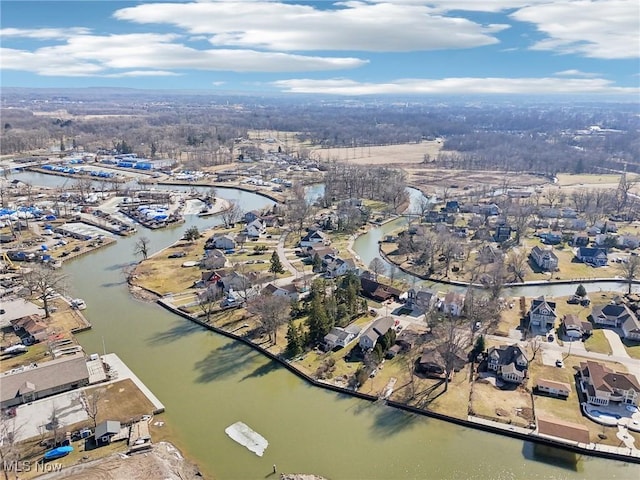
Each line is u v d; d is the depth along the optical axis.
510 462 65.19
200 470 63.66
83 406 75.81
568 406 75.62
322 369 85.44
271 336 96.81
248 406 77.00
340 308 102.38
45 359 88.38
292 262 138.25
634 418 72.50
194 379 84.06
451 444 68.56
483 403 76.38
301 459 65.75
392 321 99.19
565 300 114.31
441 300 111.81
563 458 65.81
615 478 62.50
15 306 108.75
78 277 129.88
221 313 107.00
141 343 95.88
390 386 81.12
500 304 108.75
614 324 101.50
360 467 64.25
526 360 84.69
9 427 70.75
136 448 66.81
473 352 90.06
